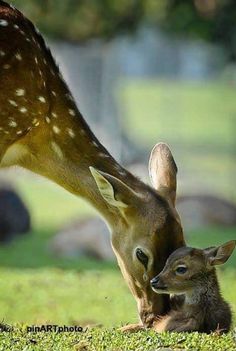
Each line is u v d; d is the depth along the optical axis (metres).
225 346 10.34
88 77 38.50
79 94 38.44
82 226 22.50
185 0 29.70
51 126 12.46
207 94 61.91
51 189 35.28
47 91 12.39
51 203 32.19
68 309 15.33
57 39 33.16
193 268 11.65
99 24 32.00
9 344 10.52
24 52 12.17
